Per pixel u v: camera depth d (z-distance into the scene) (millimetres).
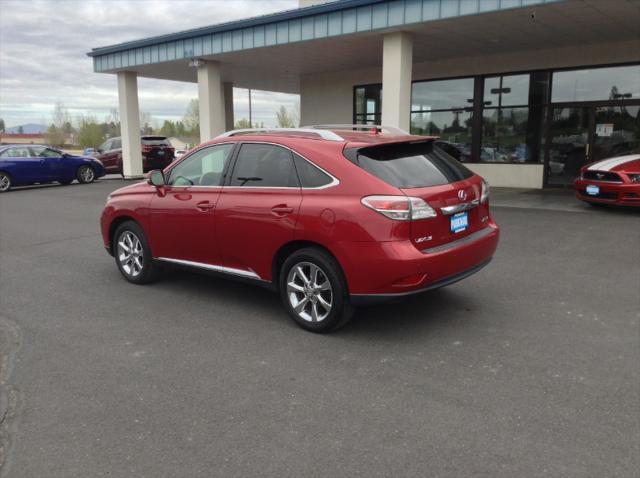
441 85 16562
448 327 4691
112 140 23609
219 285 6145
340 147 4480
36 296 5855
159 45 16250
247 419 3281
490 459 2826
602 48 13547
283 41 13016
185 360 4145
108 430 3186
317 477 2729
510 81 15234
